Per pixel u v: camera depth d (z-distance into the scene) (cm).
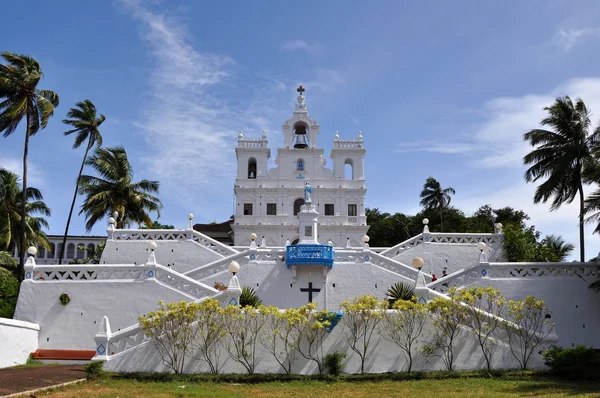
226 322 1762
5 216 3878
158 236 3381
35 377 1620
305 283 2778
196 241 3381
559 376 1645
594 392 1421
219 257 3322
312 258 2742
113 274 2352
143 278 2336
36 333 2245
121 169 4350
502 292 2375
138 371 1706
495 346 1778
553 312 2370
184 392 1454
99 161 4228
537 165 3269
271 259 2836
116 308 2300
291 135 5372
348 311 1788
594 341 2358
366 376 1666
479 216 6675
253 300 2567
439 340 1781
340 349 1764
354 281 2789
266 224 5028
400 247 3353
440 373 1689
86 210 4219
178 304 1797
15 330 2067
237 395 1427
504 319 1805
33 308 2297
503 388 1497
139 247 3331
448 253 3331
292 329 1770
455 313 1791
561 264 2427
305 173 5284
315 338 1766
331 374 1700
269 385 1590
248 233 5038
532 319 1897
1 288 2905
